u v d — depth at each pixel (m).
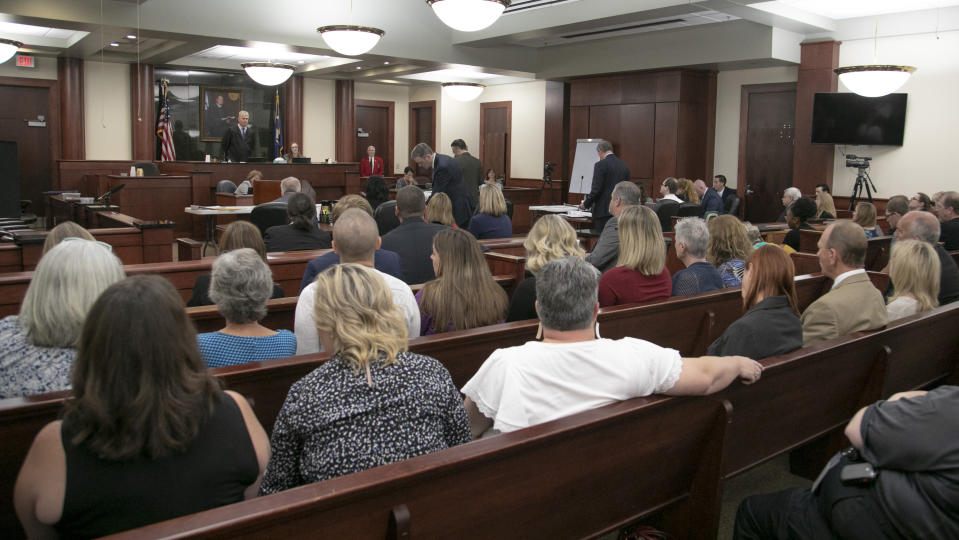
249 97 14.62
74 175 12.26
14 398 1.69
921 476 1.50
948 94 8.91
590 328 1.83
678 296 3.42
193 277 4.49
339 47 8.05
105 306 1.26
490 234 5.91
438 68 12.32
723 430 1.96
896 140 9.27
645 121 11.74
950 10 8.71
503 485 1.54
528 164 14.87
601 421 1.64
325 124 15.37
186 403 1.29
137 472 1.27
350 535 1.31
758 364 2.00
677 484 2.01
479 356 2.61
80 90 12.87
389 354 1.61
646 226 3.24
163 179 9.94
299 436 1.55
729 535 2.48
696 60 10.53
